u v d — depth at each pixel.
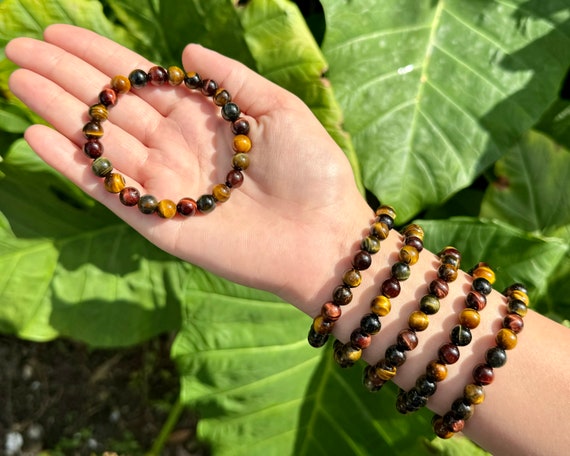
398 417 0.22
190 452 0.32
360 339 0.17
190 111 0.21
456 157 0.23
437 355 0.18
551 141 0.25
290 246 0.19
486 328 0.18
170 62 0.24
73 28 0.20
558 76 0.23
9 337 0.32
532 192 0.25
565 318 0.23
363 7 0.23
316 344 0.18
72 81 0.20
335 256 0.19
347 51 0.23
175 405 0.30
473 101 0.23
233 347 0.23
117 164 0.21
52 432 0.32
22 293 0.25
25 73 0.20
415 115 0.23
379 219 0.19
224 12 0.22
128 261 0.26
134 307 0.26
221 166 0.21
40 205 0.25
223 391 0.23
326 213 0.19
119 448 0.32
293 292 0.19
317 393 0.23
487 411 0.17
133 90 0.21
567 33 0.23
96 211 0.26
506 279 0.22
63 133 0.20
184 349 0.23
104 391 0.33
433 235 0.23
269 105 0.20
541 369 0.17
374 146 0.23
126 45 0.24
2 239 0.25
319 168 0.19
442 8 0.23
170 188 0.20
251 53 0.22
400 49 0.23
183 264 0.26
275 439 0.23
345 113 0.23
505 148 0.23
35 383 0.32
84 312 0.26
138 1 0.23
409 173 0.23
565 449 0.16
